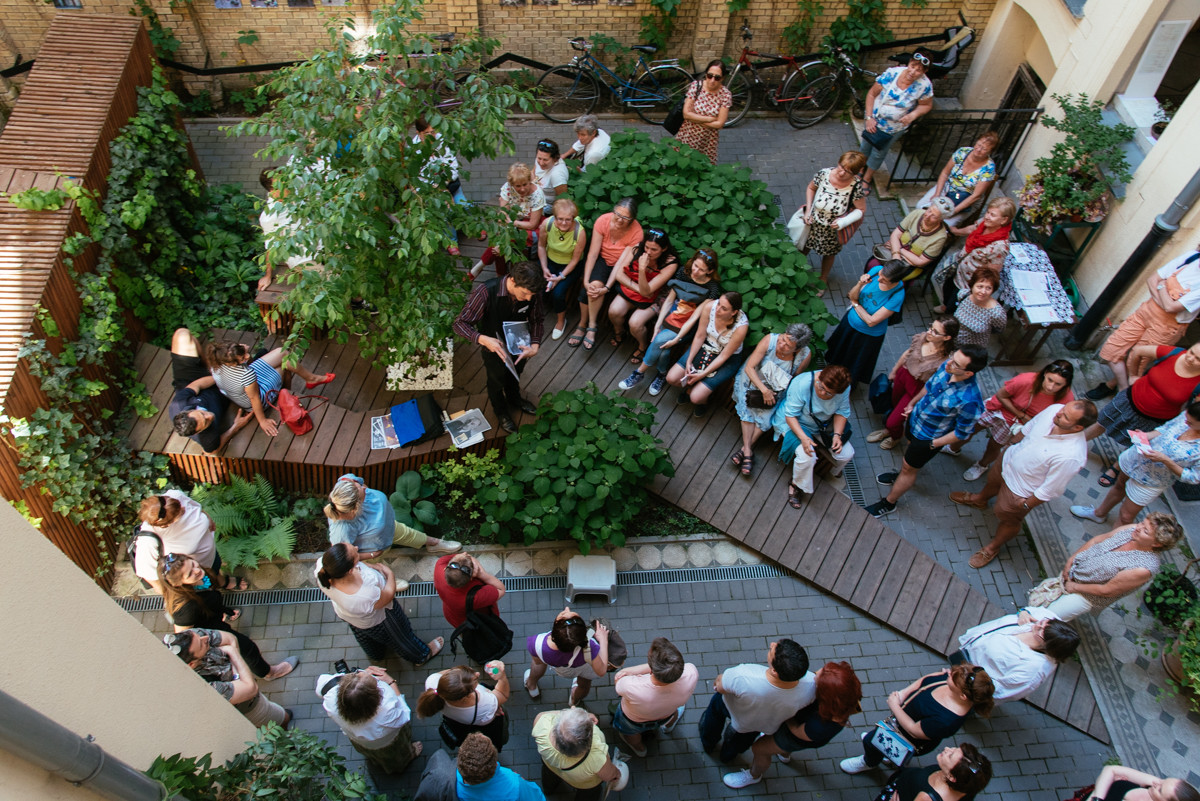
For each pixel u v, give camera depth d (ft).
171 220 27.45
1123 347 25.27
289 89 19.97
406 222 19.83
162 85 27.35
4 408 19.45
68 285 21.94
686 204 27.17
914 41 37.01
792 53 37.42
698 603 22.56
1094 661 21.62
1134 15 26.86
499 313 20.65
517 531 23.38
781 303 24.20
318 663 20.99
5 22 33.30
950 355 22.95
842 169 27.25
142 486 22.68
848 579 22.81
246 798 13.26
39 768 8.20
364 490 19.93
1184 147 24.67
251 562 21.62
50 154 23.35
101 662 10.01
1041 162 28.68
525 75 37.24
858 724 20.54
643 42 36.73
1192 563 22.31
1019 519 22.06
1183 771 20.01
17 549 8.59
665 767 19.58
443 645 21.27
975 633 19.11
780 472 24.57
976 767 14.11
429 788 15.34
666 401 26.07
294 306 21.12
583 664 17.54
